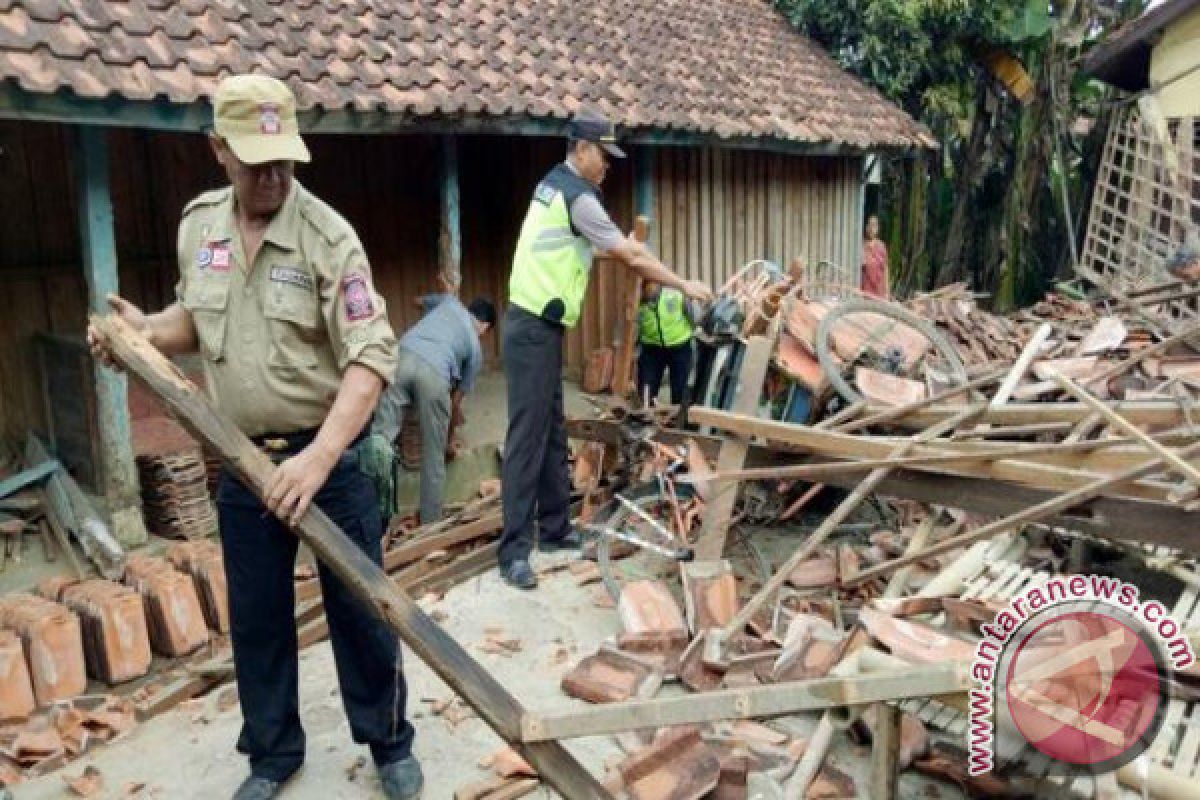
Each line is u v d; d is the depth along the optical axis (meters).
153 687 3.90
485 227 9.09
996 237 15.42
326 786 3.16
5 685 3.64
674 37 9.88
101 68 4.74
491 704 2.26
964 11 13.12
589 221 4.44
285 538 2.87
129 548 4.95
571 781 2.31
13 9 4.75
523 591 4.64
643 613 4.13
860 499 3.98
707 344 5.14
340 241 2.62
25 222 6.04
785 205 10.30
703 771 2.99
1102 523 3.31
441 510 5.94
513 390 4.61
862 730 3.21
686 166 8.98
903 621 3.10
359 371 2.56
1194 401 4.45
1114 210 12.59
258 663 2.97
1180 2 11.03
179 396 2.40
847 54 13.84
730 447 4.46
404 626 2.29
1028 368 5.29
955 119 14.20
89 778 3.24
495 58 7.32
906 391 5.04
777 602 4.21
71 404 5.52
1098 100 15.16
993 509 3.69
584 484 5.72
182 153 6.88
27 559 4.77
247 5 6.09
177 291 2.85
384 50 6.50
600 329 8.70
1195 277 8.36
